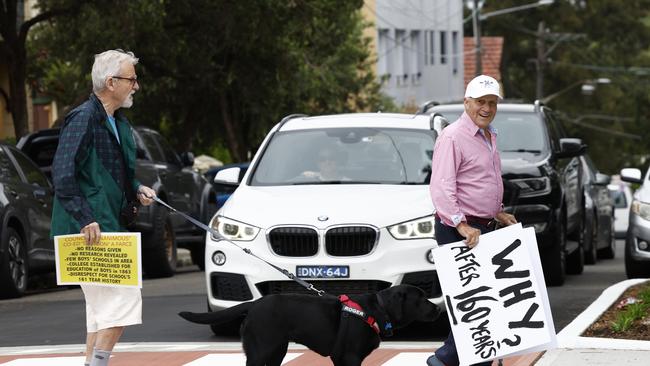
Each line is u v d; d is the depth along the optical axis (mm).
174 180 33094
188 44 42875
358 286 18109
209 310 18969
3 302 25547
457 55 96438
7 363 16531
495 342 13141
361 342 13203
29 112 57562
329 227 18156
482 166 13633
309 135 20969
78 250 13672
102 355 13734
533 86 125750
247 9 41438
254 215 18625
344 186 19641
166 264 31250
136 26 39688
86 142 13625
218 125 55031
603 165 125188
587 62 125562
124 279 13570
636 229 26219
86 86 45062
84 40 40562
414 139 20734
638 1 127188
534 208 25141
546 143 26719
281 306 13344
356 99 64250
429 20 96750
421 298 13305
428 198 18938
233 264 18500
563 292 24125
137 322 13734
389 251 18109
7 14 38719
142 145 31703
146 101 48531
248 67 46375
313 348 13367
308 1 42438
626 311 18250
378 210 18391
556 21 126062
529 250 13156
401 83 89625
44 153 31500
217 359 16453
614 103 125500
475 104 13594
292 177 20188
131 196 14141
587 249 34469
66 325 20984
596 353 15586
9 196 26219
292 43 46750
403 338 18422
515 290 13156
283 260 18188
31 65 47406
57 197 13594
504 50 126000
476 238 13266
